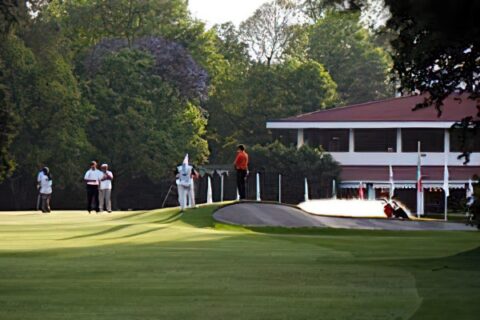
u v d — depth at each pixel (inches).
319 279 915.4
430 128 4232.3
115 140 4148.6
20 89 3703.3
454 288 831.1
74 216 2301.9
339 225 2101.4
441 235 1900.8
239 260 1149.7
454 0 930.1
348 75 5782.5
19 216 2311.8
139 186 4323.3
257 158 4025.6
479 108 1314.0
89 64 4461.1
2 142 1796.3
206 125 5093.5
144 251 1291.8
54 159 3902.6
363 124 4227.4
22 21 1736.0
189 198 2181.3
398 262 1112.8
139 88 4261.8
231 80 5152.6
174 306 720.3
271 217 2059.5
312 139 4421.8
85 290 823.7
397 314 670.5
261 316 668.1
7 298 768.3
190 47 4982.8
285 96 5022.1
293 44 5693.9
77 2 5027.1
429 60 1237.1
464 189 4202.8
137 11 4879.4
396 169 4261.8
